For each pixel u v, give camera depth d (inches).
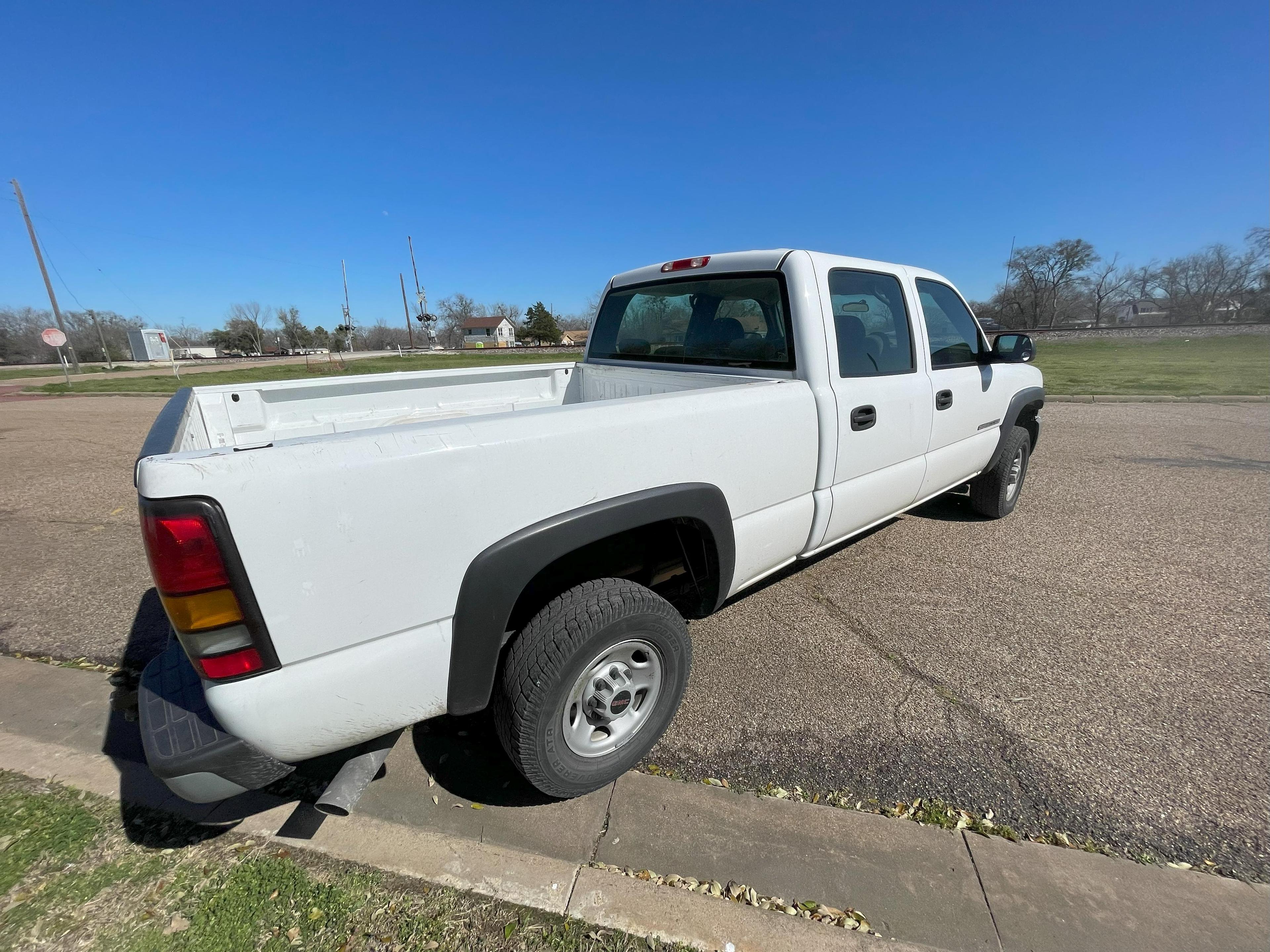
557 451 71.6
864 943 64.6
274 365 1444.4
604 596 78.3
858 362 118.9
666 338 142.7
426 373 145.2
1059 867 73.2
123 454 329.7
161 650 124.6
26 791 86.3
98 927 67.1
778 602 140.2
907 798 84.2
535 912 68.5
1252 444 301.9
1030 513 199.0
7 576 162.1
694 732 98.3
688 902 69.4
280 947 64.9
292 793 86.4
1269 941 64.1
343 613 59.7
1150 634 124.8
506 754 91.7
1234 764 88.9
